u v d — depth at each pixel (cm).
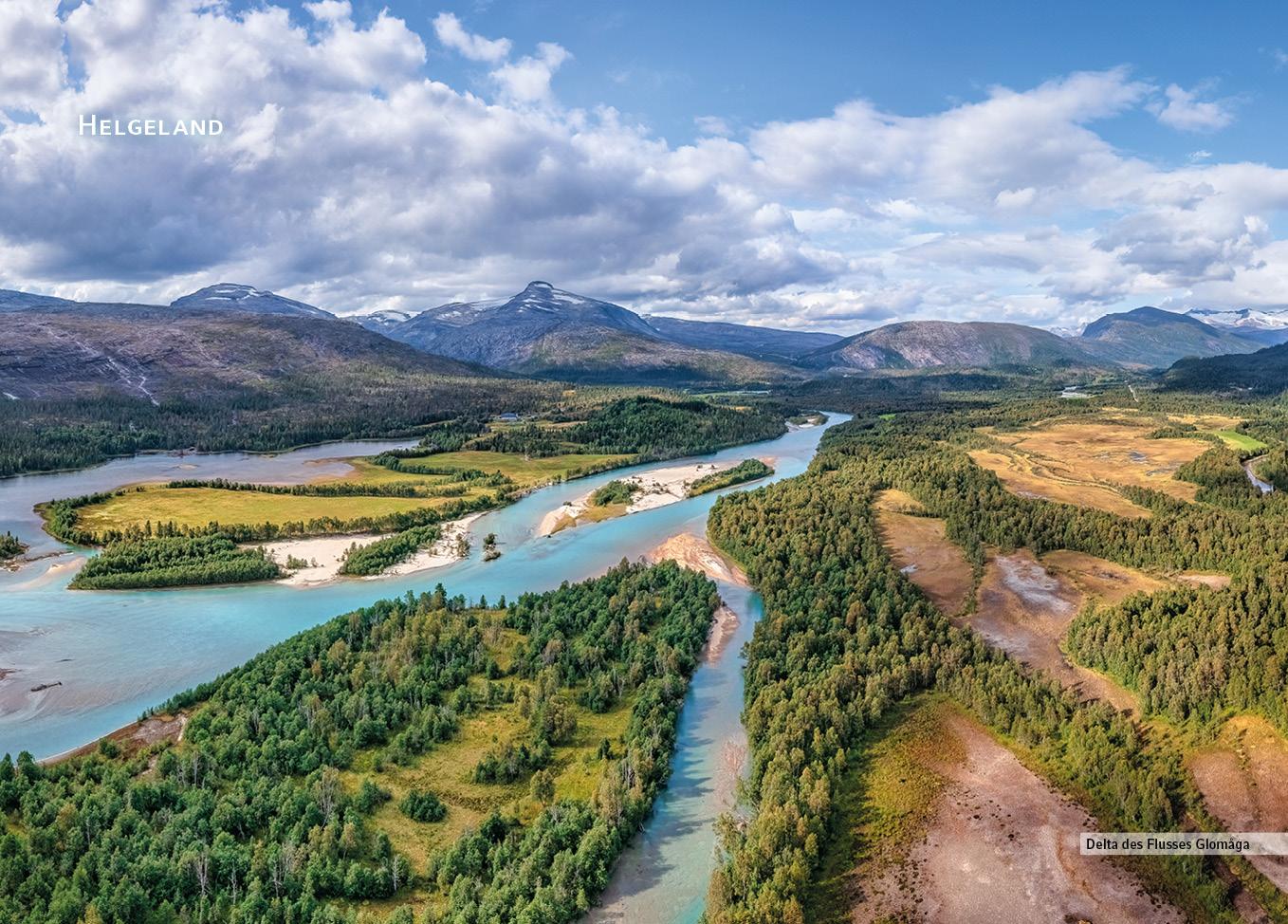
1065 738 11375
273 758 10525
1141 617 13888
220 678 13000
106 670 14212
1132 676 12594
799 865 8738
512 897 8275
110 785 9825
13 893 8056
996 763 11112
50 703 13012
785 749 10862
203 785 10062
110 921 7712
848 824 9906
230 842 8844
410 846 9369
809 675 12850
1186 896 8706
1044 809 10112
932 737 11731
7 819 9338
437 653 13862
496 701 12631
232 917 7888
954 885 8869
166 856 8619
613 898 8744
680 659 14075
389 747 11244
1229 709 11131
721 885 8294
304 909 8050
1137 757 10869
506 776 10775
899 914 8469
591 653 13762
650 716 11975
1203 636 12481
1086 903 8600
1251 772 10156
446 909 8256
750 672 13550
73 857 8581
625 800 9788
